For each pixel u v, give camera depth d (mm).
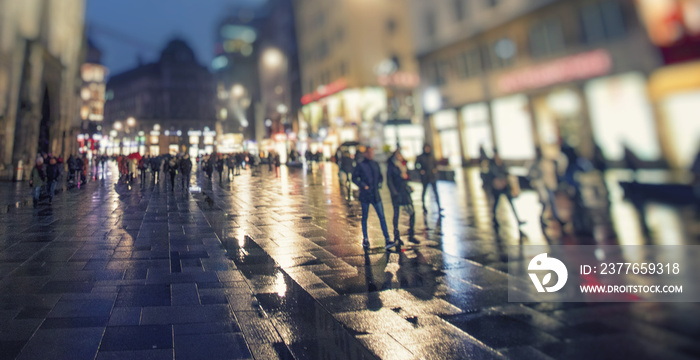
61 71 26188
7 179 19219
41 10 23578
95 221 8055
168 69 79938
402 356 2590
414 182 11977
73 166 17672
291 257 5172
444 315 3189
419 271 4391
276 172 26812
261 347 2734
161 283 4066
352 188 14344
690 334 2141
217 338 2857
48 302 3469
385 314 3273
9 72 20219
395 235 5699
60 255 5164
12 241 6008
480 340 2717
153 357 2562
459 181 9250
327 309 3406
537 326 2744
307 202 11203
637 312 2396
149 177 24266
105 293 3729
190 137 78000
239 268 4664
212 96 82062
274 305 3500
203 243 6027
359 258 5078
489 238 5105
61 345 2688
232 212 9492
